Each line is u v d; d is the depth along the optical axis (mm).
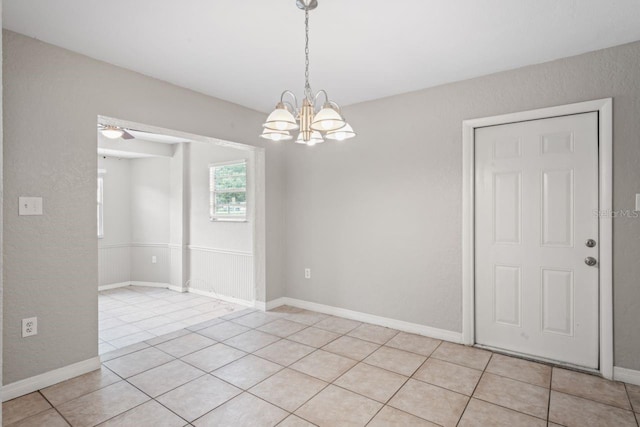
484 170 3121
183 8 2094
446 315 3287
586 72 2656
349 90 3412
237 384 2531
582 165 2721
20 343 2389
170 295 5141
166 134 3291
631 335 2525
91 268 2730
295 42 2500
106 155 5488
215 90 3408
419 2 2037
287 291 4465
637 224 2498
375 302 3715
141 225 5730
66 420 2119
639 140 2486
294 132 4344
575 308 2764
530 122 2914
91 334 2730
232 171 4832
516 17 2191
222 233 4902
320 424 2084
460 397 2359
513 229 3002
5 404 2277
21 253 2395
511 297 3021
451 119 3223
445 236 3273
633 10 2111
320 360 2904
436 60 2779
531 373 2668
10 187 2344
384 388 2473
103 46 2553
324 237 4090
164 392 2426
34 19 2207
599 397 2350
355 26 2291
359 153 3781
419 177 3402
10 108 2338
